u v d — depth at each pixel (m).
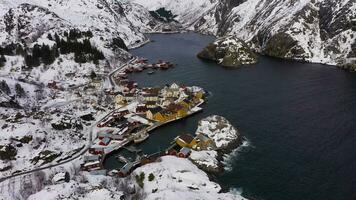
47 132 144.88
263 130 156.62
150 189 111.94
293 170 125.12
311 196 110.94
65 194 103.94
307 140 146.25
